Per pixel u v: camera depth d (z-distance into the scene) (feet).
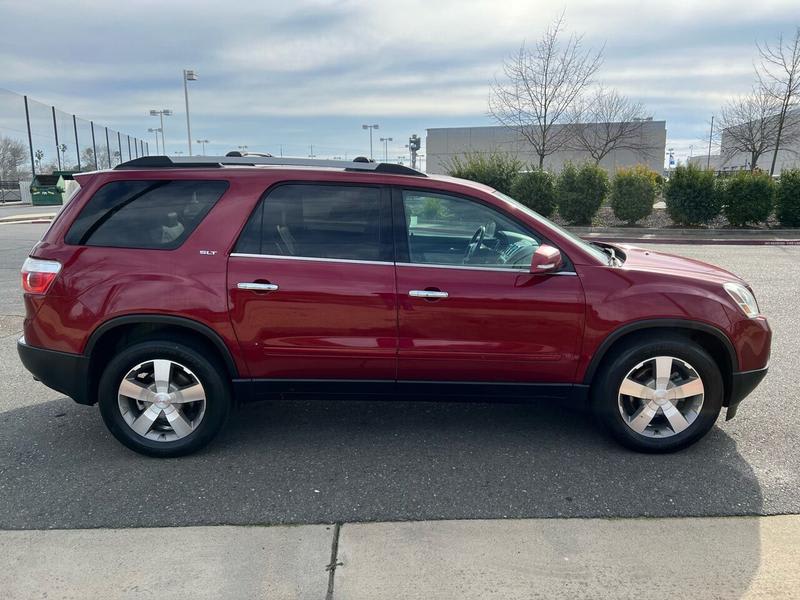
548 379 12.41
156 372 12.20
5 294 29.09
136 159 12.62
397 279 11.97
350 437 13.50
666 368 12.25
